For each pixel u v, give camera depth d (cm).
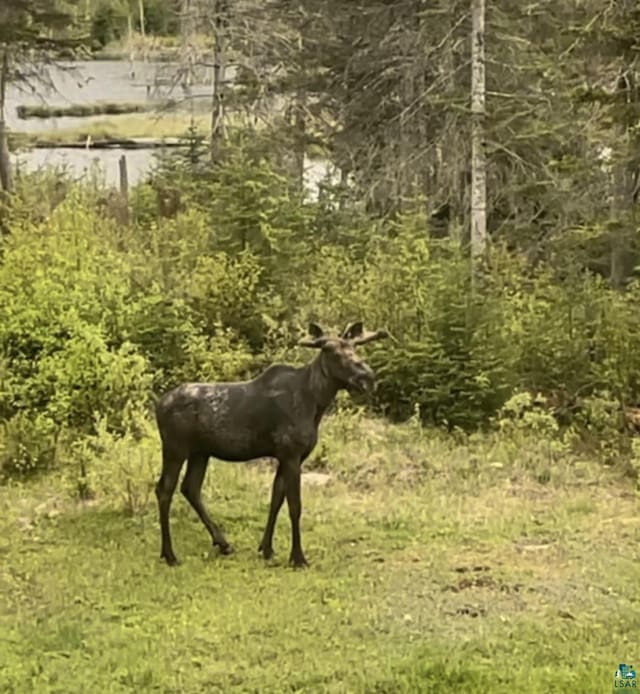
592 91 1628
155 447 1201
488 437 1456
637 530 1130
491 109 1995
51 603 931
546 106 2081
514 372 1554
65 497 1225
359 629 873
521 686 769
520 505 1215
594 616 902
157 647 841
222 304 1702
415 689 767
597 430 1493
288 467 1022
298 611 911
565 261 2036
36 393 1353
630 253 2000
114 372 1358
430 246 1825
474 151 1944
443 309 1541
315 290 1712
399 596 945
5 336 1397
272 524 1038
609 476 1335
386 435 1453
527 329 1631
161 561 1034
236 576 998
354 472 1320
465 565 1023
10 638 855
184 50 2812
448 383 1509
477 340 1520
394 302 1612
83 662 818
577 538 1103
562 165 1891
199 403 1031
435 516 1169
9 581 983
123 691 771
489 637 856
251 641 852
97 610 918
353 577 992
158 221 2155
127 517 1160
